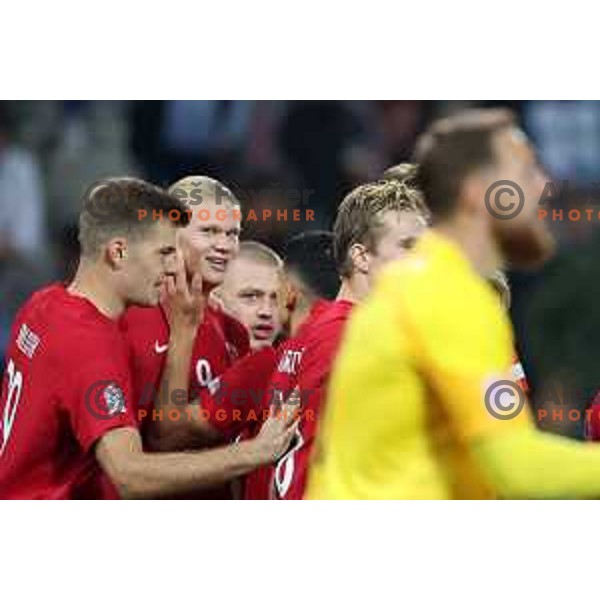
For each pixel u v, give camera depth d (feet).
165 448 51.78
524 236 36.40
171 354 51.47
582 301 75.51
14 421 48.93
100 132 90.99
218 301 52.49
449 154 36.24
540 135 89.25
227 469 46.75
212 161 91.09
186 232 51.78
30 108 90.48
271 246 58.95
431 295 35.19
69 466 49.24
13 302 81.51
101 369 47.50
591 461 34.12
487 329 35.17
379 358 35.78
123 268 48.49
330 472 37.50
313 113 90.99
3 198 86.69
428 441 36.24
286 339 52.44
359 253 46.24
